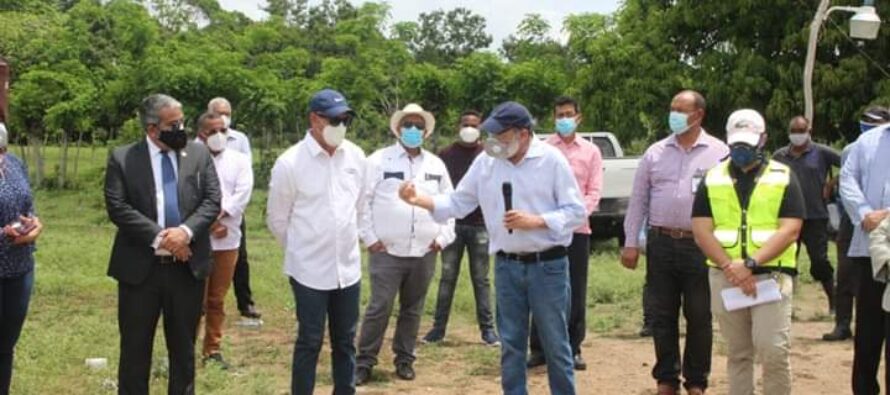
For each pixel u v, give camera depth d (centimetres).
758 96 2152
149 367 580
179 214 573
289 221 597
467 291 1140
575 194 563
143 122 577
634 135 2311
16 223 557
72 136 2966
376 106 2611
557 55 2592
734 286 534
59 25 3241
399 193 602
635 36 2342
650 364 789
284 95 2489
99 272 1268
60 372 716
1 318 566
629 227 661
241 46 2806
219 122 729
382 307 711
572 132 724
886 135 581
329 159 592
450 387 712
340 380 609
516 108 555
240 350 829
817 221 931
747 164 534
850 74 2027
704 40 2295
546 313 565
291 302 1068
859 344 612
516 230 561
